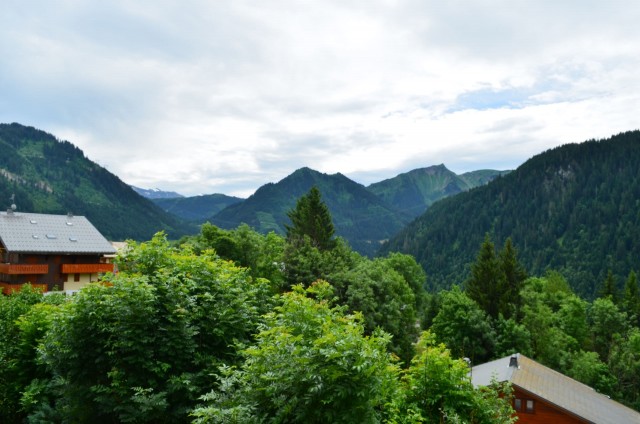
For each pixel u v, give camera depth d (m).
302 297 12.30
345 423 8.21
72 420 13.87
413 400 12.32
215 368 13.38
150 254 15.76
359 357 8.52
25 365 18.09
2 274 47.53
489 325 51.69
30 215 51.16
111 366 13.09
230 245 42.44
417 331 51.03
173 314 13.51
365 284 40.03
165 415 12.77
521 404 28.88
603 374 54.25
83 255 50.56
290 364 8.88
